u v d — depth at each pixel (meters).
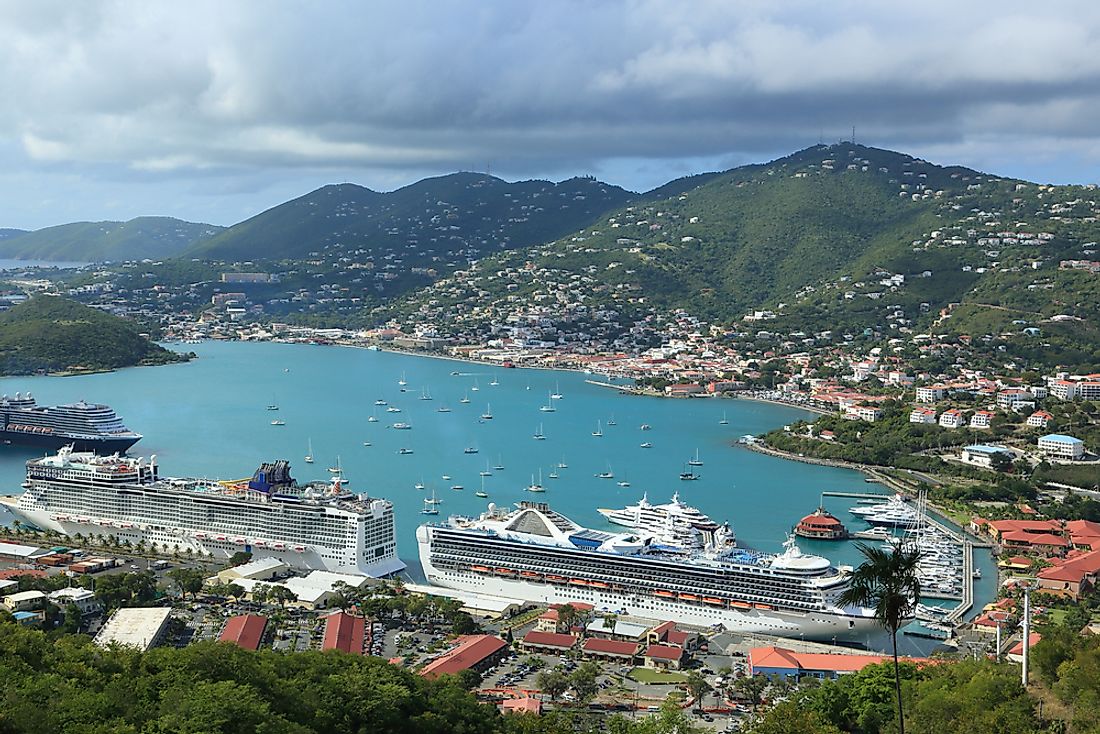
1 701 191.88
